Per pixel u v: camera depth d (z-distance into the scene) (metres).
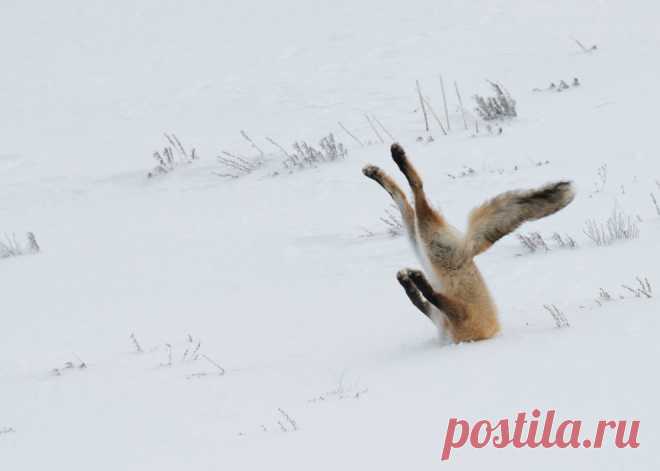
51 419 26.80
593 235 38.66
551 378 20.33
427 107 72.81
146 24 117.62
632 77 69.44
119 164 72.75
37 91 94.94
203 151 72.12
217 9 121.44
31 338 39.09
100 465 20.84
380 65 87.88
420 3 110.62
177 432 22.94
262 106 81.44
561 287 31.81
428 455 17.17
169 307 41.09
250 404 24.61
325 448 18.72
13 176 73.19
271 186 61.56
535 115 64.69
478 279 25.88
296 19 111.19
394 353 27.64
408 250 43.78
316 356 29.61
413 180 25.77
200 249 50.47
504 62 81.81
